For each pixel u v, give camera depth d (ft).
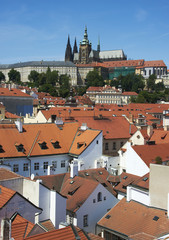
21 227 121.60
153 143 288.10
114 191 227.20
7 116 500.74
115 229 165.58
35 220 144.87
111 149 358.23
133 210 172.65
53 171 245.24
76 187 207.41
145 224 158.30
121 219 170.50
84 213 193.67
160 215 159.53
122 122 400.47
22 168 254.47
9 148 253.85
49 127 291.99
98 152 285.43
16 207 136.36
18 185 158.71
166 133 314.96
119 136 365.40
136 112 568.41
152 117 562.66
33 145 267.59
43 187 154.92
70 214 192.13
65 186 214.07
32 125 286.05
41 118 429.79
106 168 263.29
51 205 156.97
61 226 116.98
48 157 266.98
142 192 179.73
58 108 560.61
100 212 203.21
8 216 133.28
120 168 291.58
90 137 286.05
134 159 258.98
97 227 175.83
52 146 275.80
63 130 298.15
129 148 263.29
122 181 231.50
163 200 163.84
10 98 590.14
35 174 261.44
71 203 196.95
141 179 209.26
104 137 351.46
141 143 313.73
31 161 257.96
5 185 153.99
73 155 274.98
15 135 267.80
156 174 166.71
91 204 197.67
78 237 98.43
